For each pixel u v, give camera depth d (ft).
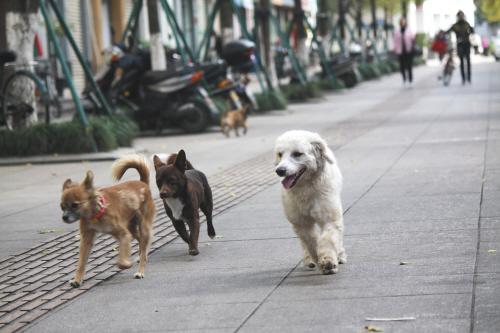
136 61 83.25
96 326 24.85
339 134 73.82
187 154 66.08
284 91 122.31
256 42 118.21
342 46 166.50
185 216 33.27
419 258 29.81
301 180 28.35
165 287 28.76
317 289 26.84
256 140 74.02
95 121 67.41
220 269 30.73
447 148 59.11
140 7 89.30
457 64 214.90
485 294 24.77
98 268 32.22
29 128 66.54
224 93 91.20
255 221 38.88
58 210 44.83
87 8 139.03
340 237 28.91
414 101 106.22
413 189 43.93
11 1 71.05
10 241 37.99
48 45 114.21
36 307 27.40
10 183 55.36
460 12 130.62
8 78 70.90
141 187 31.22
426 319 22.93
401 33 145.48
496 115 79.66
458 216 36.50
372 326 22.63
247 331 23.16
